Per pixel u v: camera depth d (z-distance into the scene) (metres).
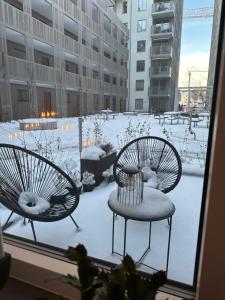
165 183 2.09
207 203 0.68
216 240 0.68
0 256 0.94
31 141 3.70
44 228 1.76
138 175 1.50
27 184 1.81
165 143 2.31
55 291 1.06
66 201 1.75
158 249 1.52
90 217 1.91
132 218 1.25
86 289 0.51
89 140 3.40
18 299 1.04
